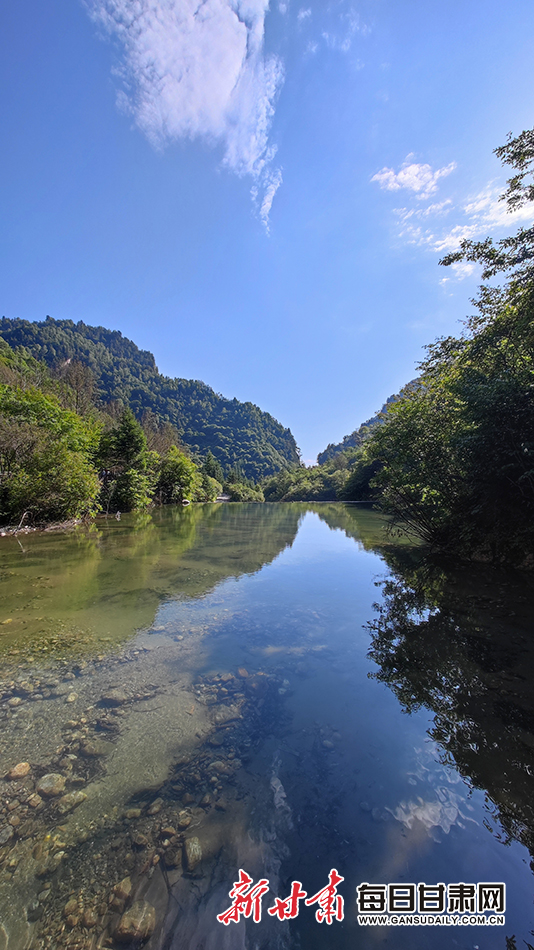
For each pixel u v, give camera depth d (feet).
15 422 45.47
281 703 10.11
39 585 21.47
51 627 15.37
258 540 39.78
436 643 13.70
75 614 16.88
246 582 22.41
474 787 7.29
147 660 12.58
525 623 15.35
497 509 24.72
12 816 6.66
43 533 43.57
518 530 24.13
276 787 7.29
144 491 81.10
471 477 25.17
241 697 10.41
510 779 7.47
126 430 77.20
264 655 12.97
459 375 26.00
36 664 12.26
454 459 27.32
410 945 4.91
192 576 23.73
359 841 6.17
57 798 7.04
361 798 7.04
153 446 117.39
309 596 19.67
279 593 20.21
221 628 15.33
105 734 8.84
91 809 6.81
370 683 11.11
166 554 31.07
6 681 11.22
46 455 46.57
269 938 4.91
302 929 5.02
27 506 45.16
